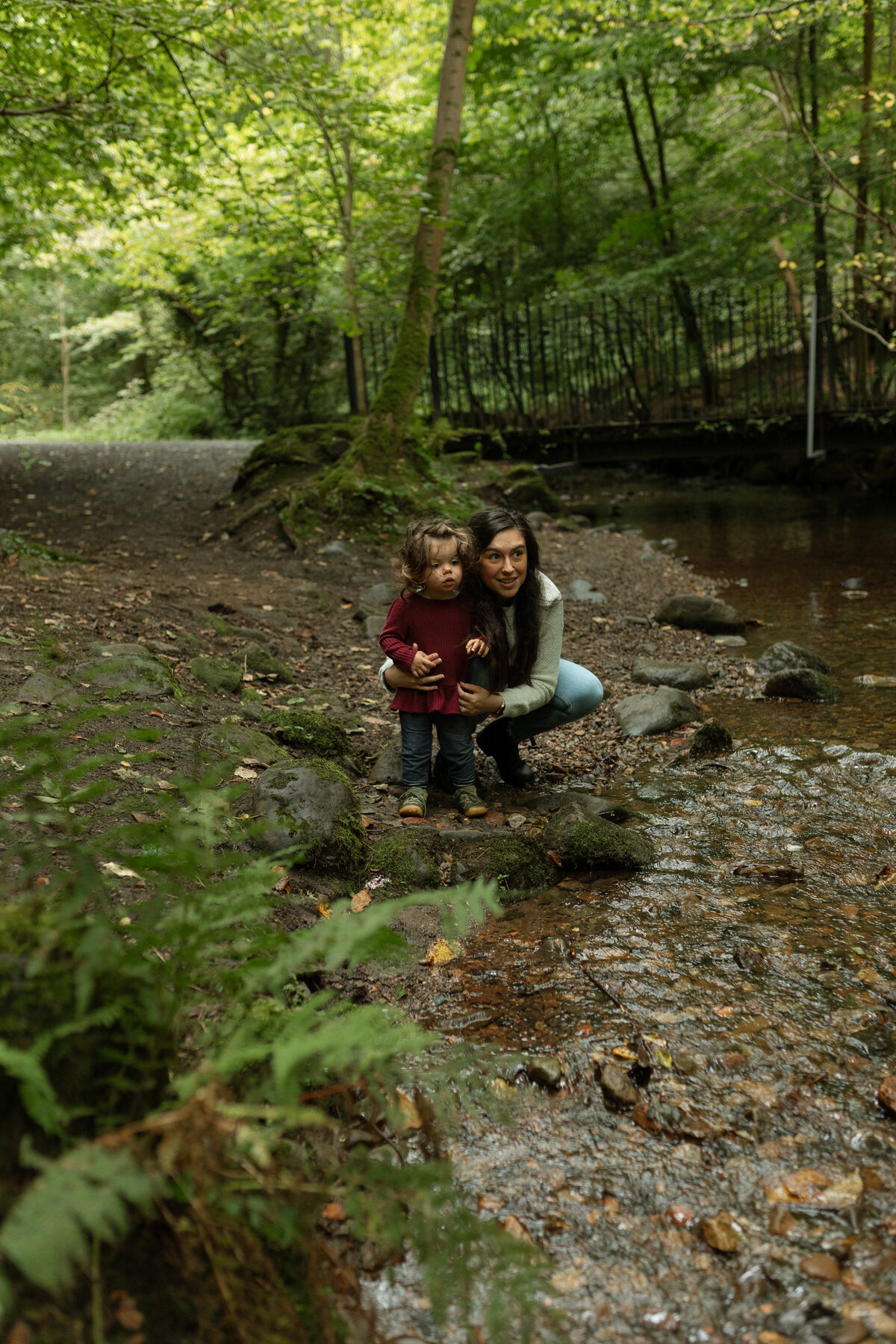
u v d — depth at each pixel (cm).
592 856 308
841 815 342
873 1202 168
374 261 1159
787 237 1519
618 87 1570
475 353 1491
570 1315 147
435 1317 124
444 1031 222
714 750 414
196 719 362
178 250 1459
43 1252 88
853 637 589
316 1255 139
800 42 1277
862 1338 141
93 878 142
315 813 287
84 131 768
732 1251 159
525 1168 179
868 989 234
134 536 828
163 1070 138
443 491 907
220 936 164
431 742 345
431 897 157
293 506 828
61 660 385
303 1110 113
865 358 1323
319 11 1088
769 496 1288
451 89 918
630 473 1552
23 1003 122
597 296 1527
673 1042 215
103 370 3038
